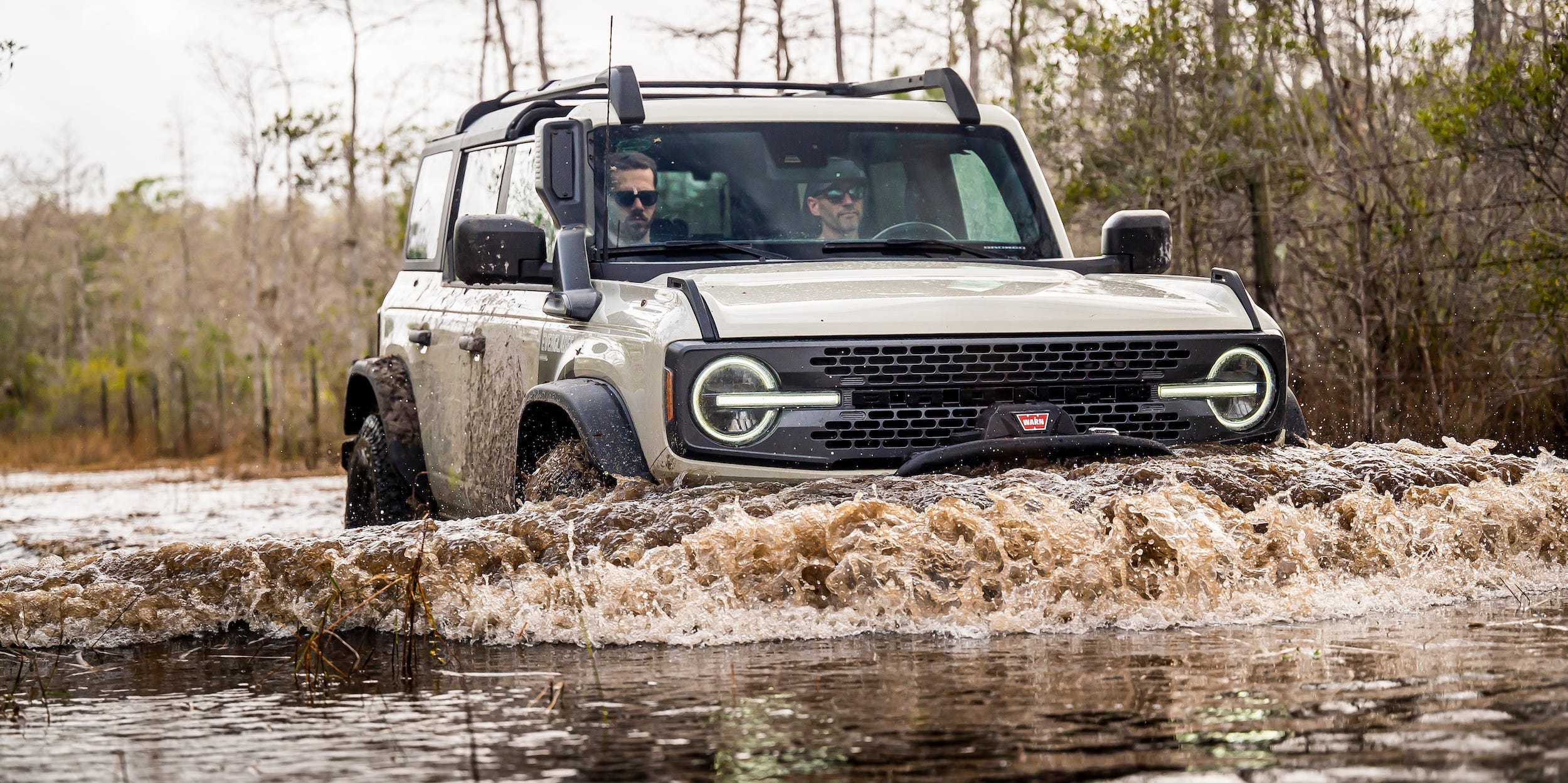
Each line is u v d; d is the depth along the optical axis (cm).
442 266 870
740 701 389
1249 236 1738
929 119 779
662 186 718
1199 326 616
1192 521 495
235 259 6094
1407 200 1582
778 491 528
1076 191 1752
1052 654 437
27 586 580
